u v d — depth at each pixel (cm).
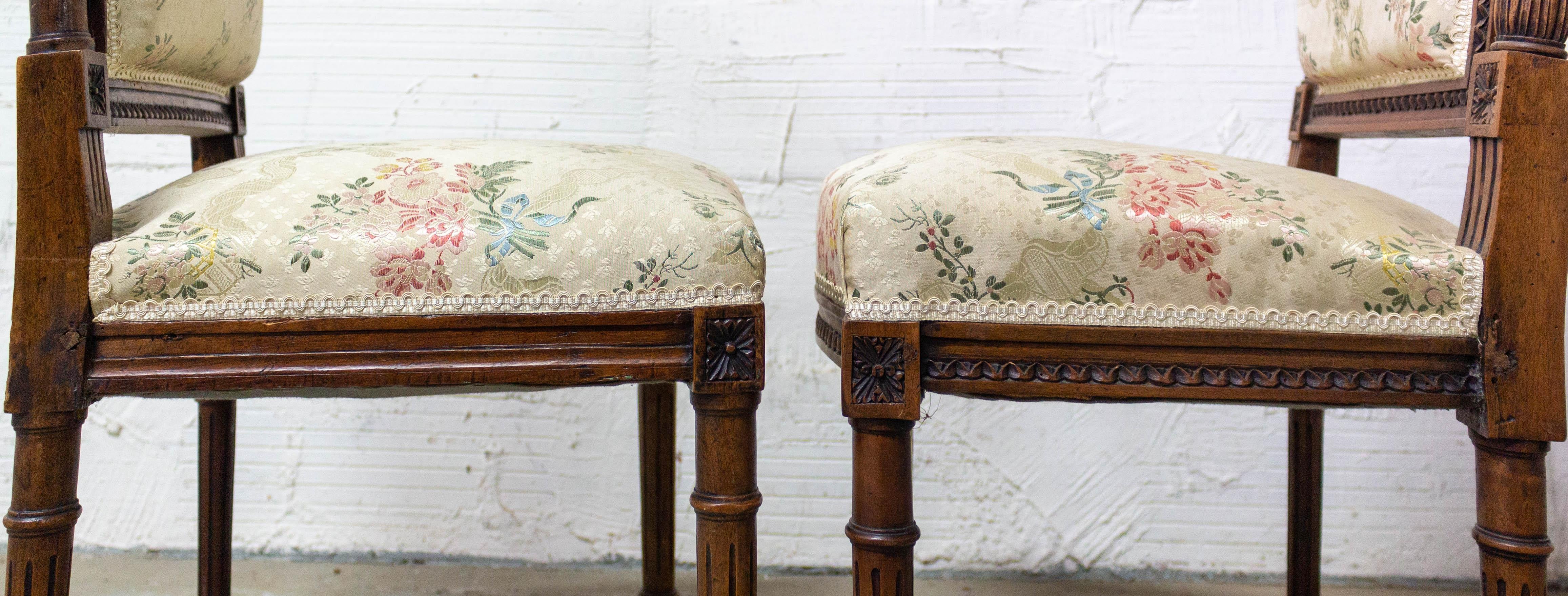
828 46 107
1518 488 53
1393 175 105
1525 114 52
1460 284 53
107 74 54
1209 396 54
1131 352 54
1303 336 53
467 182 56
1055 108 107
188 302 52
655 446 95
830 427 110
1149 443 110
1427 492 108
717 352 54
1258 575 109
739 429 55
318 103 108
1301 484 86
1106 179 56
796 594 105
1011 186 55
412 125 108
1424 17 61
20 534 52
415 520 111
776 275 109
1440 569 108
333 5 107
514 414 111
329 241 53
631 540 112
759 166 108
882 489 55
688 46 107
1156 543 110
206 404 85
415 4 107
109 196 54
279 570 108
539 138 108
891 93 107
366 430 111
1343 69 75
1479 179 54
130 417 110
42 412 52
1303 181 59
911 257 53
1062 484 110
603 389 111
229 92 80
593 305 53
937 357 54
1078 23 107
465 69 108
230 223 54
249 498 111
